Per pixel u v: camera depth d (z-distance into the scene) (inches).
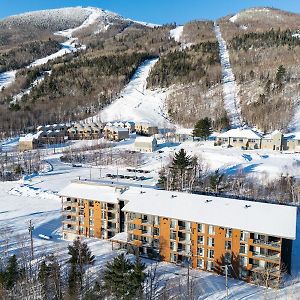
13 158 6939.0
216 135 7450.8
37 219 4195.4
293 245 3408.0
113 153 7032.5
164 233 3097.9
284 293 2613.2
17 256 3206.2
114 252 3287.4
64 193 3671.3
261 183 4881.9
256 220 2844.5
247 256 2807.6
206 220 2925.7
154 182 5231.3
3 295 2610.7
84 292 2620.6
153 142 7042.3
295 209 2974.9
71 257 3068.4
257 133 7027.6
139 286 2491.4
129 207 3201.3
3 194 5182.1
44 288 2689.5
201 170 5260.8
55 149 7760.8
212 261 2952.8
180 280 2817.4
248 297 2588.6
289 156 6048.2
